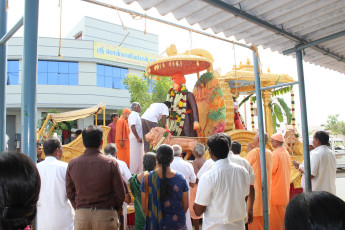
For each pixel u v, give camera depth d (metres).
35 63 2.02
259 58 4.24
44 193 3.29
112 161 3.11
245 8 3.33
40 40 23.00
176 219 3.13
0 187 1.12
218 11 3.37
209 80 6.69
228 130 7.25
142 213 3.41
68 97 23.72
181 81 6.83
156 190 3.13
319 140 4.77
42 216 3.29
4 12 3.06
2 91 3.02
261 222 4.72
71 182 3.15
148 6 3.17
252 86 10.36
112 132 8.73
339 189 10.84
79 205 3.02
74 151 7.04
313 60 5.44
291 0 3.21
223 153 2.99
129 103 26.09
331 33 4.16
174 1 3.12
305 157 4.28
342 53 5.02
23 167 1.19
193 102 6.73
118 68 25.80
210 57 7.11
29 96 1.98
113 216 3.04
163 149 3.22
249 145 5.65
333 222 1.00
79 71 24.02
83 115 9.91
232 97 7.79
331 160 4.66
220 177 2.87
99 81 24.72
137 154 6.33
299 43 4.34
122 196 3.12
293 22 3.76
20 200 1.14
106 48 24.72
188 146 6.02
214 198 2.87
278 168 5.15
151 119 6.37
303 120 4.30
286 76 9.44
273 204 5.14
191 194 5.42
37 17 2.05
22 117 1.97
